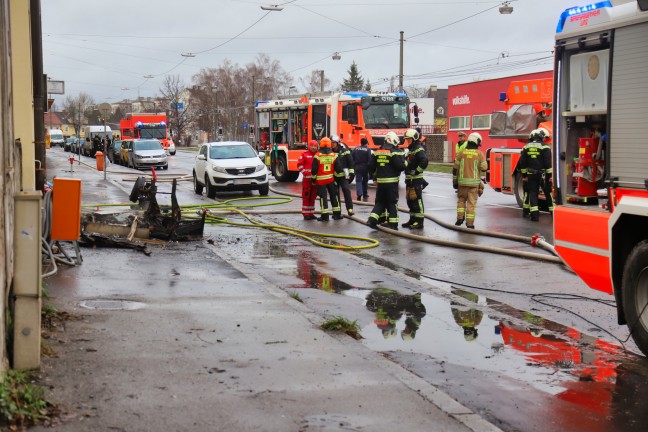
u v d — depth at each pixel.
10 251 5.86
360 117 27.73
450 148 55.81
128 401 4.98
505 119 20.61
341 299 8.99
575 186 7.73
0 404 4.47
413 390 5.38
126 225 12.51
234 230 15.53
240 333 6.84
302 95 31.42
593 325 7.84
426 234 14.73
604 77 7.23
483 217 17.75
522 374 6.12
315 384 5.46
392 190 15.39
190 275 9.79
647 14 6.49
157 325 7.04
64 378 5.37
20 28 10.86
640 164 6.58
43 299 8.00
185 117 111.00
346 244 13.61
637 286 6.59
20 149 8.43
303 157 17.55
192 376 5.56
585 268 7.52
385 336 7.30
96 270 9.91
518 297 9.20
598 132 7.54
